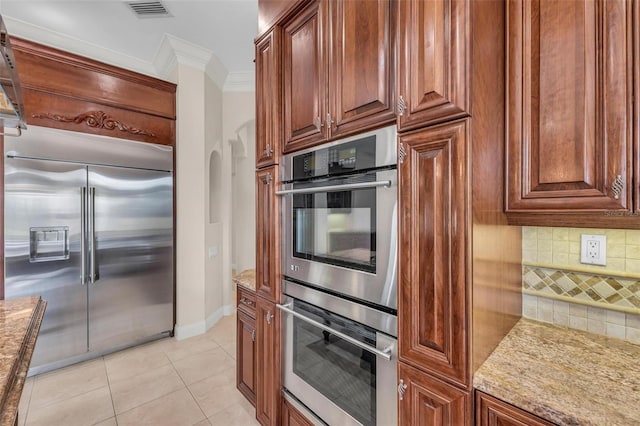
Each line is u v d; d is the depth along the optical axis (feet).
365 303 3.82
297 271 4.92
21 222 7.75
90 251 8.71
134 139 9.58
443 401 3.00
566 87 3.00
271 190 5.30
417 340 3.19
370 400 3.82
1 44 2.87
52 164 8.14
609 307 3.81
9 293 7.64
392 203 3.46
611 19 2.77
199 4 7.85
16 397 2.64
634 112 2.67
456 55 2.85
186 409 6.84
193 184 10.59
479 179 2.93
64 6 7.79
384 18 3.61
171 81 10.61
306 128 4.70
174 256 10.42
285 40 5.13
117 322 9.30
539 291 4.32
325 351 4.49
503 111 3.32
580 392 2.65
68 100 8.46
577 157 2.96
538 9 3.15
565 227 3.78
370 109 3.76
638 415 2.37
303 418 4.89
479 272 2.97
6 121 4.69
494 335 3.38
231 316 12.52
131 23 8.59
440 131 2.95
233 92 12.38
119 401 7.09
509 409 2.67
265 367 5.58
